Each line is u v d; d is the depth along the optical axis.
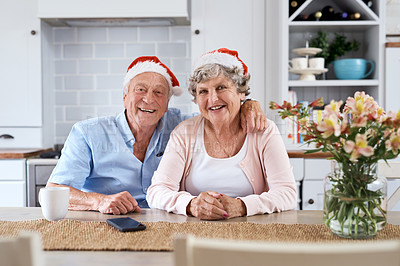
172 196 1.40
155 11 2.80
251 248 0.59
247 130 1.55
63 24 3.07
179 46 3.14
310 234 1.09
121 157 1.70
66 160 1.67
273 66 2.84
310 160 2.49
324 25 2.74
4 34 2.93
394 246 0.58
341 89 3.00
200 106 1.54
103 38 3.16
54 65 3.18
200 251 0.60
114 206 1.36
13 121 2.96
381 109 1.04
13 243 0.64
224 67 1.50
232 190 1.57
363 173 1.04
